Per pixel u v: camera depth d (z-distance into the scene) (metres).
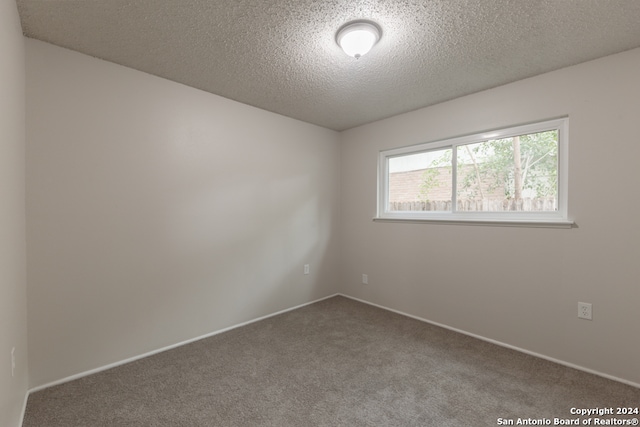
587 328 2.04
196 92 2.54
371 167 3.47
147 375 1.99
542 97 2.23
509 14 1.58
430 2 1.49
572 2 1.49
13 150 1.44
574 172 2.10
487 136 2.57
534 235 2.28
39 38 1.81
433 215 2.97
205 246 2.60
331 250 3.76
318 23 1.68
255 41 1.85
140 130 2.23
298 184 3.37
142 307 2.25
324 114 3.19
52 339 1.87
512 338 2.39
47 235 1.85
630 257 1.89
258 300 3.01
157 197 2.32
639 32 1.72
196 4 1.53
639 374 1.86
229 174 2.77
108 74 2.08
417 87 2.50
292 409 1.66
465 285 2.67
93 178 2.02
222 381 1.92
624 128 1.91
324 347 2.40
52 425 1.52
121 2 1.51
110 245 2.10
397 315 3.13
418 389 1.84
